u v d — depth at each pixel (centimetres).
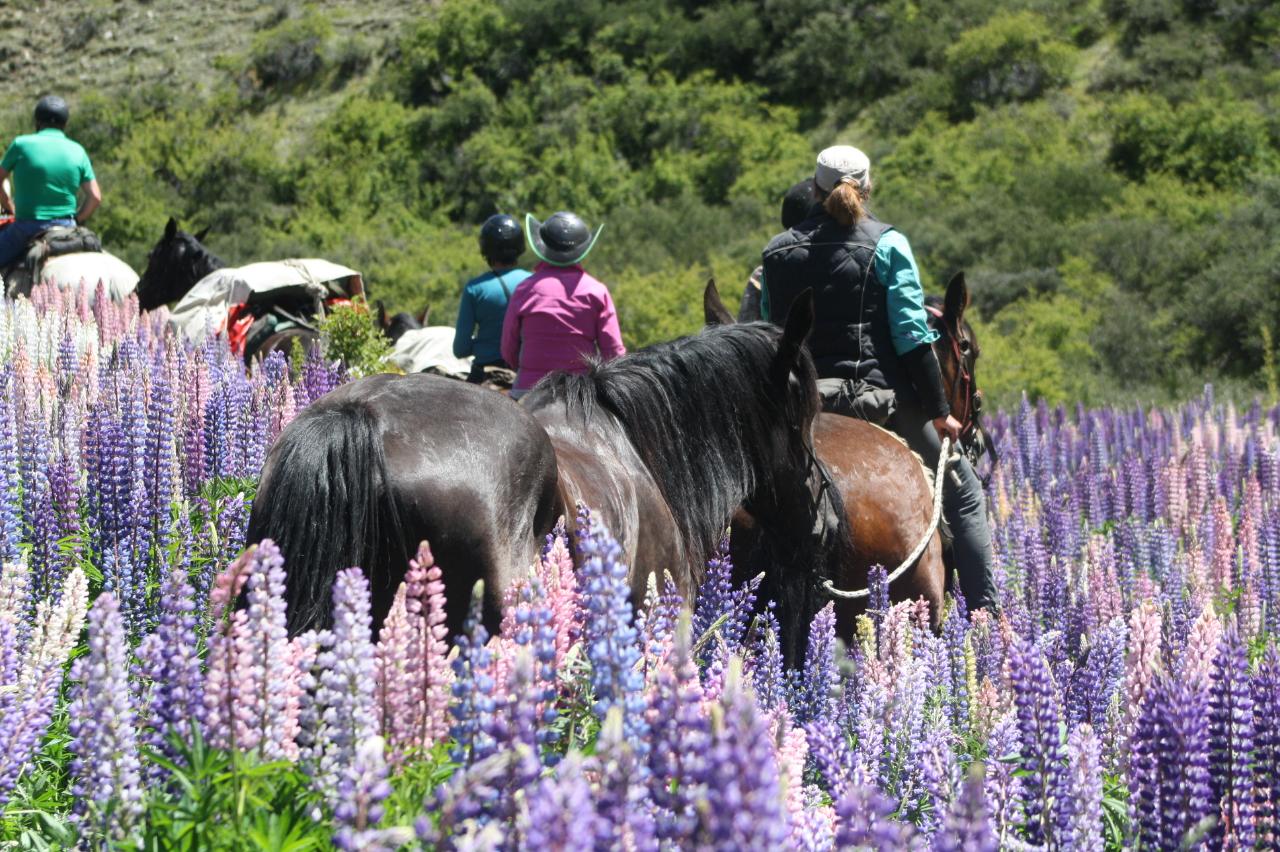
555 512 585
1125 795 564
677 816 329
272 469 534
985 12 9581
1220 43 8669
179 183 8856
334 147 9519
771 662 618
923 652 683
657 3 10638
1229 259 5619
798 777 438
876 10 9875
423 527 527
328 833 370
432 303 6706
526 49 10494
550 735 404
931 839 499
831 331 988
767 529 839
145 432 824
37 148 2273
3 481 750
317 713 405
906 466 941
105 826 394
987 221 6688
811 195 1134
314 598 511
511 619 459
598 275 6994
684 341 780
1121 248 6062
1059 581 1006
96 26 12056
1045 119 8181
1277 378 4550
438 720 420
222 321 2044
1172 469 1664
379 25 11369
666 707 349
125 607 725
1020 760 497
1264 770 464
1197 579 1158
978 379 4309
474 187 9062
